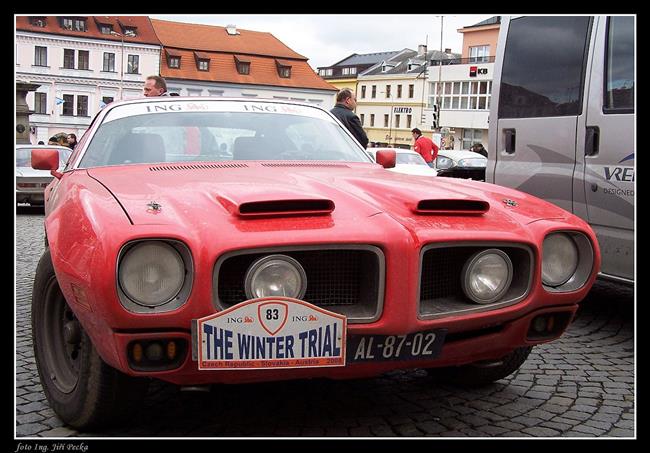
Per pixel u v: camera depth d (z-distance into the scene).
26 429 2.99
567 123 5.30
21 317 5.05
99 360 2.72
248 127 4.10
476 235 2.79
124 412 2.87
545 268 3.02
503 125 6.03
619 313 5.57
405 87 86.50
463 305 2.83
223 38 81.44
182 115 4.08
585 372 3.98
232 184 3.05
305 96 82.50
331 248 2.59
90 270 2.44
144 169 3.50
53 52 70.75
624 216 4.80
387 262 2.62
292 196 2.77
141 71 74.81
